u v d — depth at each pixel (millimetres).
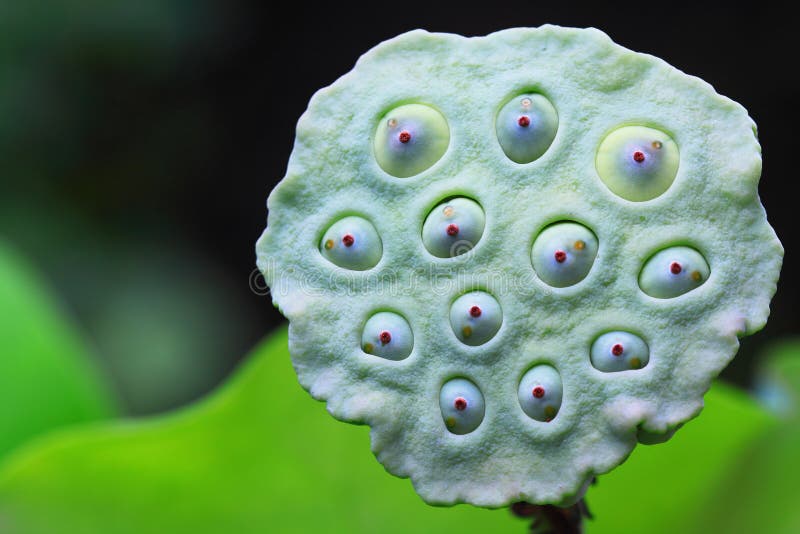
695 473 460
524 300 345
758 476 460
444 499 348
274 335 456
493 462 348
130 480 462
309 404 458
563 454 346
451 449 348
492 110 347
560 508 362
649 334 344
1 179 1312
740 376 1259
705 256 344
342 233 349
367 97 351
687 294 344
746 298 343
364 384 349
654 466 460
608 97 347
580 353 345
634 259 344
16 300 522
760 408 462
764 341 1279
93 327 1233
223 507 465
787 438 458
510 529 459
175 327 1260
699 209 344
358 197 350
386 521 462
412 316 348
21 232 1274
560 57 348
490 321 344
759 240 343
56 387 512
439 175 347
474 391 347
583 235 344
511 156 347
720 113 345
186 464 462
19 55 1311
